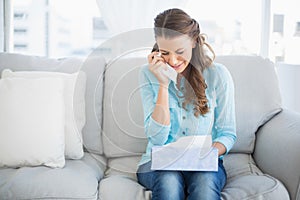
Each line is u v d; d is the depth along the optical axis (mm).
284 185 1609
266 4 2518
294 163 1575
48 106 1764
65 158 1820
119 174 1725
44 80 1825
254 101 1958
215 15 2598
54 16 2621
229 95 1714
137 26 2408
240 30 2615
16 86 1795
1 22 2381
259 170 1778
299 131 1650
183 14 1558
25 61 2033
